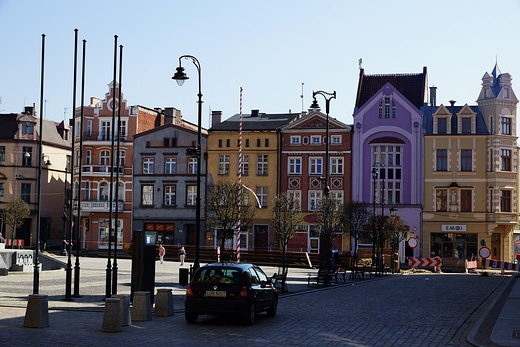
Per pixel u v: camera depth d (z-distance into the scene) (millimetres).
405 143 71688
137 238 24281
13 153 83500
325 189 45156
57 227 87438
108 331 17203
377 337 17250
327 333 17812
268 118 78438
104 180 78250
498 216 69625
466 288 36375
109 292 25500
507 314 22875
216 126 75438
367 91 76500
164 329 18109
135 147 77188
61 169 88938
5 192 83125
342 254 60156
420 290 34375
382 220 55875
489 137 70500
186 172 75688
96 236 77812
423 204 71062
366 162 72000
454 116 72000
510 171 70812
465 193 70750
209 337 16766
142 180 76750
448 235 70812
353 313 22859
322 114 72438
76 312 21812
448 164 70938
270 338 16797
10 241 76375
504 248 70938
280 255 60562
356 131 72188
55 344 14938
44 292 29000
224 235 37594
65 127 91625
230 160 73938
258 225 72688
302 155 72625
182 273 30359
